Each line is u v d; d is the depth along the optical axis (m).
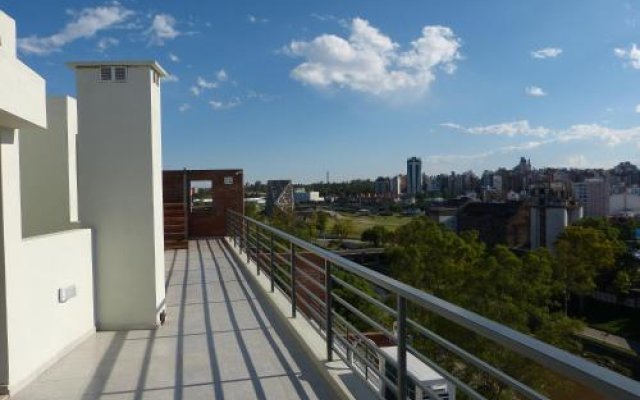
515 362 15.78
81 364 4.84
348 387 3.88
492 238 62.09
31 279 4.43
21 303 4.25
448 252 37.50
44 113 4.40
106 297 5.98
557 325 26.03
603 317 40.00
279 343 5.44
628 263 44.97
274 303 6.85
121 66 5.89
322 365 4.40
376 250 49.44
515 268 31.33
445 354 15.10
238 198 18.38
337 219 71.19
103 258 5.96
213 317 6.58
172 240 14.63
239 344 5.43
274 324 6.21
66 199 7.82
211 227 18.27
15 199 4.19
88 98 5.89
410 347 2.80
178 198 17.88
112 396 4.09
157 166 6.25
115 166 5.95
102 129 5.91
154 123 6.12
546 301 31.20
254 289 8.43
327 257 4.20
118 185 5.96
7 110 3.66
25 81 3.99
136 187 5.98
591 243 42.94
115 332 5.92
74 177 8.03
